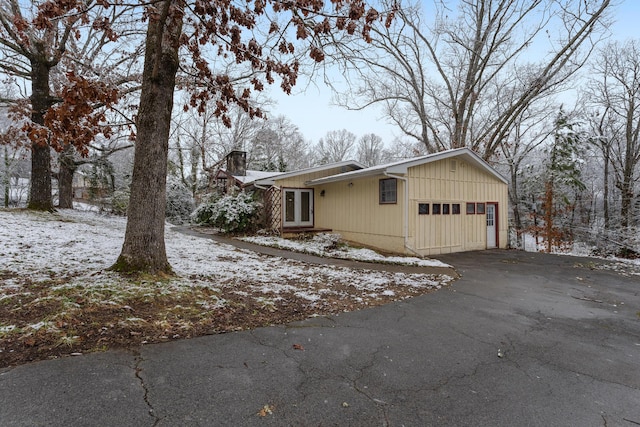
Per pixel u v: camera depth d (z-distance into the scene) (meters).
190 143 26.17
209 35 6.20
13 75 10.93
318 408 2.25
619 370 3.05
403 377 2.75
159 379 2.49
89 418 2.00
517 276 7.54
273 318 4.04
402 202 10.24
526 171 18.92
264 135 29.34
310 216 14.69
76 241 7.38
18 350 2.71
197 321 3.65
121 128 10.38
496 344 3.57
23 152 16.06
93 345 2.92
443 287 6.19
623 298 5.78
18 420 1.93
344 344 3.38
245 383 2.52
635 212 14.45
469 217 11.80
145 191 4.92
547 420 2.24
